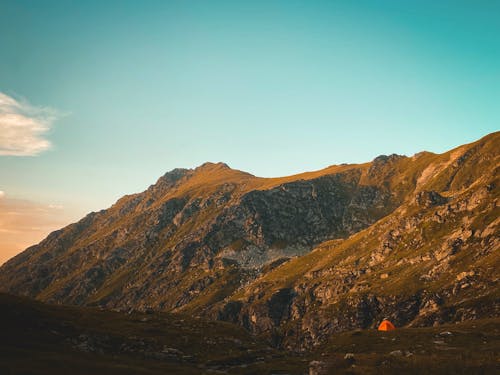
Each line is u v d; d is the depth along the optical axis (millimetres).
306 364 103188
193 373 85812
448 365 75125
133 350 101500
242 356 108312
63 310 123938
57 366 72625
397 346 129250
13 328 95250
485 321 153875
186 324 140375
